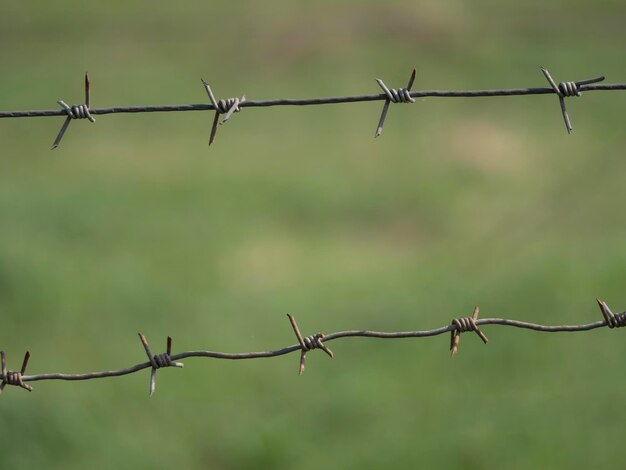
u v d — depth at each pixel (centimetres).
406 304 2827
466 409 2322
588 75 5484
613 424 2225
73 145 4738
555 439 2183
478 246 3494
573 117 4906
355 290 3089
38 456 2147
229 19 6494
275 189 4066
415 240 3697
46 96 5431
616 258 2841
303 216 3891
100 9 6706
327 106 5175
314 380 2531
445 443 2208
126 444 2244
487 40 5991
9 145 4747
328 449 2261
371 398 2391
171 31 6372
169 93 5478
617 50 5791
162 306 2975
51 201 3731
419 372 2502
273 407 2420
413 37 6075
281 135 4822
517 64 5662
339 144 4678
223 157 4528
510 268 2980
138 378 2534
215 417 2383
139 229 3625
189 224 3712
